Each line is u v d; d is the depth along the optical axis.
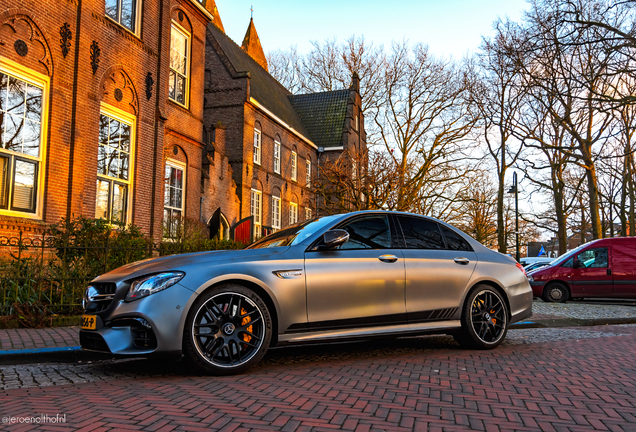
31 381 4.12
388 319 5.02
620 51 14.73
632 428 2.94
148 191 12.84
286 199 28.33
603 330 7.71
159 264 4.26
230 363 4.18
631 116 22.06
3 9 8.63
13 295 7.03
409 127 29.92
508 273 5.98
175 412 3.11
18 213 8.97
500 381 4.06
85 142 10.45
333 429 2.83
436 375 4.27
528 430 2.89
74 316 7.15
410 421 3.00
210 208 18.55
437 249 5.62
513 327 7.97
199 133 16.66
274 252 4.62
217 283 4.24
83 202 10.34
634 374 4.37
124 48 11.91
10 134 8.85
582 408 3.33
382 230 5.35
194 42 16.39
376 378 4.12
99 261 8.02
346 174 19.22
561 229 23.92
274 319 4.46
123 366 4.75
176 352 3.97
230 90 23.16
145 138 12.74
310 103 36.38
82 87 10.41
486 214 41.88
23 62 9.09
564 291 14.20
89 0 10.68
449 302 5.43
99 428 2.80
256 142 24.86
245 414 3.07
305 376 4.19
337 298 4.72
